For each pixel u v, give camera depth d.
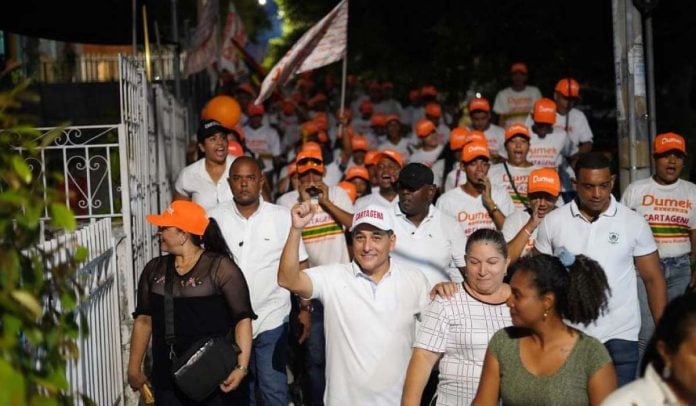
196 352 6.70
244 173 8.21
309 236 9.55
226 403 6.90
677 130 16.94
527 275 4.79
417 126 15.16
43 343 3.71
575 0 17.91
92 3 11.90
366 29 22.95
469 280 6.02
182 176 10.22
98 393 7.56
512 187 10.70
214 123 10.16
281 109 23.20
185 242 6.90
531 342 4.88
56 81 19.83
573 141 13.74
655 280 7.52
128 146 9.26
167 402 6.86
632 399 3.95
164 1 20.09
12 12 11.45
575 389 4.74
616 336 7.35
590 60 18.25
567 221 7.49
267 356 8.30
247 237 8.27
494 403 4.95
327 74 25.88
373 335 6.62
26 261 3.69
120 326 8.85
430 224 8.02
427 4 21.69
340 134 14.73
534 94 17.12
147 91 11.26
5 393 2.92
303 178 9.84
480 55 20.08
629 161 10.45
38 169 8.48
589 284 4.86
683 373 3.89
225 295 6.89
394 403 6.67
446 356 6.06
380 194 10.23
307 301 8.79
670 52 16.67
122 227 9.26
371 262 6.54
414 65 22.70
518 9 18.73
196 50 17.98
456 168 12.44
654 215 9.13
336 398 6.68
